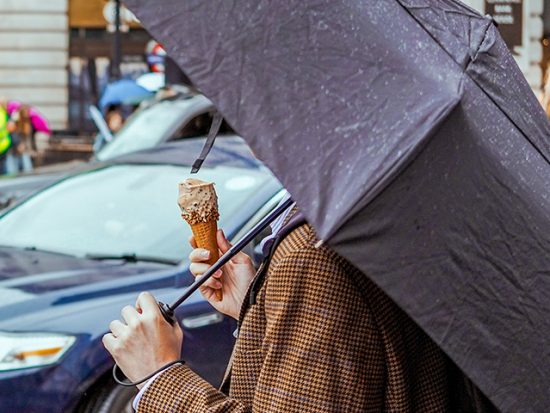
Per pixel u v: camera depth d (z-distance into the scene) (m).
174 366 2.27
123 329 2.31
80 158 25.17
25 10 29.19
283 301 2.08
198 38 1.93
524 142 2.20
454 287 1.94
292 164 1.89
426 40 2.12
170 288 5.38
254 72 1.92
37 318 5.04
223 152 6.56
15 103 19.36
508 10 8.45
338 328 2.06
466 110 1.99
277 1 1.98
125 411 5.03
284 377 2.06
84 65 29.14
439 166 1.93
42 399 4.92
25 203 6.53
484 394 2.07
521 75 2.37
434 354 2.24
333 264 2.07
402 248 1.89
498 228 2.02
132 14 1.98
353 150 1.90
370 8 2.07
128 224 6.05
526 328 2.04
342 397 2.05
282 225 2.32
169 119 11.32
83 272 5.52
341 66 1.96
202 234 2.55
